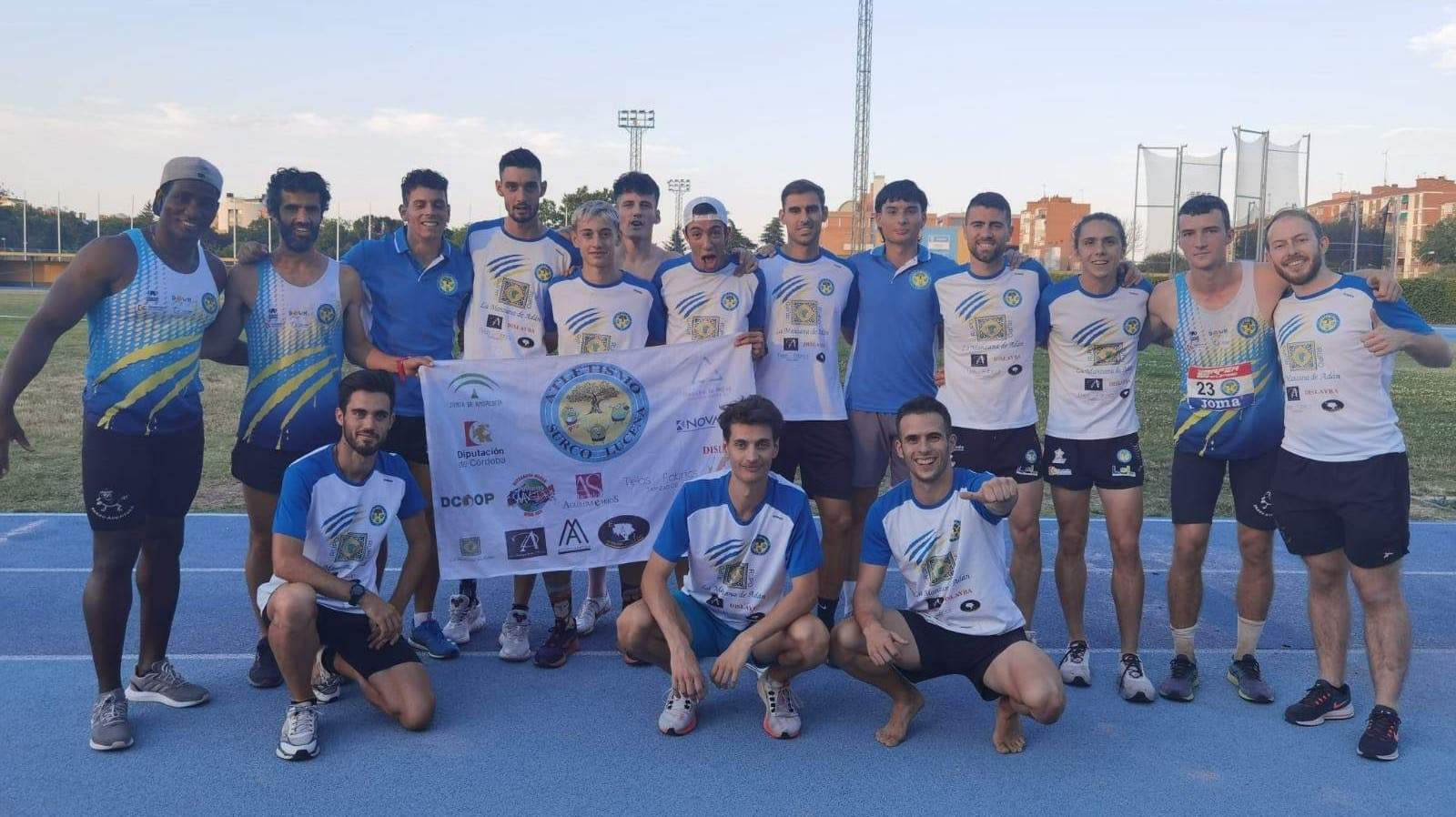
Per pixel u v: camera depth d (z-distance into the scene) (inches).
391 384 168.6
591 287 211.0
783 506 170.1
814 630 163.3
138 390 163.6
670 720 167.2
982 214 197.2
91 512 161.2
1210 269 183.5
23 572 257.3
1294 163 1524.4
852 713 179.2
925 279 212.7
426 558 182.5
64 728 166.1
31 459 412.2
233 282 184.5
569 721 173.3
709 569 173.2
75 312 160.1
